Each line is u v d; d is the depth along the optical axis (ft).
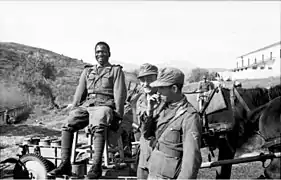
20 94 95.91
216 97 21.43
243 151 21.74
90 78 18.04
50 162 19.38
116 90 17.66
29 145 21.33
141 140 13.37
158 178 11.21
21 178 19.06
